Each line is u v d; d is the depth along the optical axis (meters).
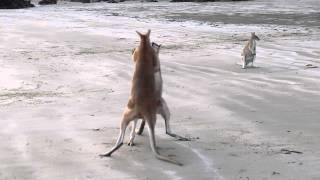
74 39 24.53
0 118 10.91
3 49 21.17
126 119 8.62
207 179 7.56
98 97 12.95
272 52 20.52
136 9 47.38
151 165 8.16
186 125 10.38
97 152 8.74
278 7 47.56
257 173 7.75
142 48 8.81
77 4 58.59
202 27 30.02
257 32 27.69
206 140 9.41
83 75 15.83
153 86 8.65
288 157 8.43
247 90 13.59
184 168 8.02
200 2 56.75
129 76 15.65
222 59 18.78
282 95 12.97
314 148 8.89
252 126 10.27
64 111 11.52
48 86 14.34
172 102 12.34
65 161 8.30
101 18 36.50
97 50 21.19
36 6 56.38
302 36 25.86
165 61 18.28
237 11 43.47
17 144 9.15
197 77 15.46
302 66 17.36
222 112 11.35
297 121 10.59
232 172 7.81
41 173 7.80
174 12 42.97
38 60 18.53
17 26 29.81
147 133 9.81
